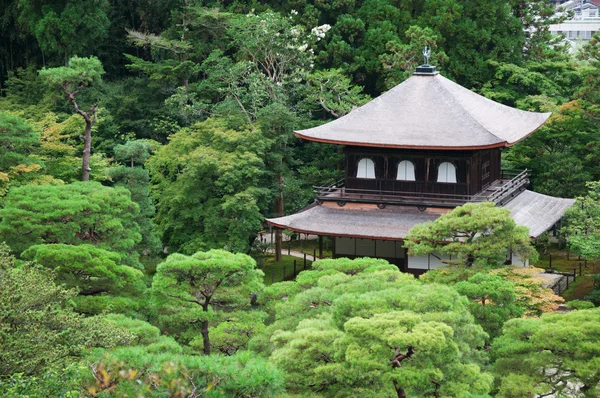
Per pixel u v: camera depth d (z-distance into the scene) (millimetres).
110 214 63594
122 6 114000
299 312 50125
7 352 34656
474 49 104438
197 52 102812
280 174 83562
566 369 45188
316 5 107562
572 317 45219
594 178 89500
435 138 74625
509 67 100625
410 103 78875
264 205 79438
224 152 78812
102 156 88625
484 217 58688
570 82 105125
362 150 77500
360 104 93188
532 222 75438
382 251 74938
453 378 41375
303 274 55219
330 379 42312
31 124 79688
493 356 50000
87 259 55062
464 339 44281
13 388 32375
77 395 33625
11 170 69188
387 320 40219
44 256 54500
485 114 79938
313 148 93375
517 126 80500
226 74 92000
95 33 103625
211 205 78125
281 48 93625
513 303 54156
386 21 103938
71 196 61781
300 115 94562
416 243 63562
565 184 85938
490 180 81000
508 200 78625
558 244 84562
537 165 89125
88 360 36438
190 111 91875
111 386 34594
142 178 74000
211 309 52562
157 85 100438
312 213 76750
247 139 79688
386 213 75625
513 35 105625
